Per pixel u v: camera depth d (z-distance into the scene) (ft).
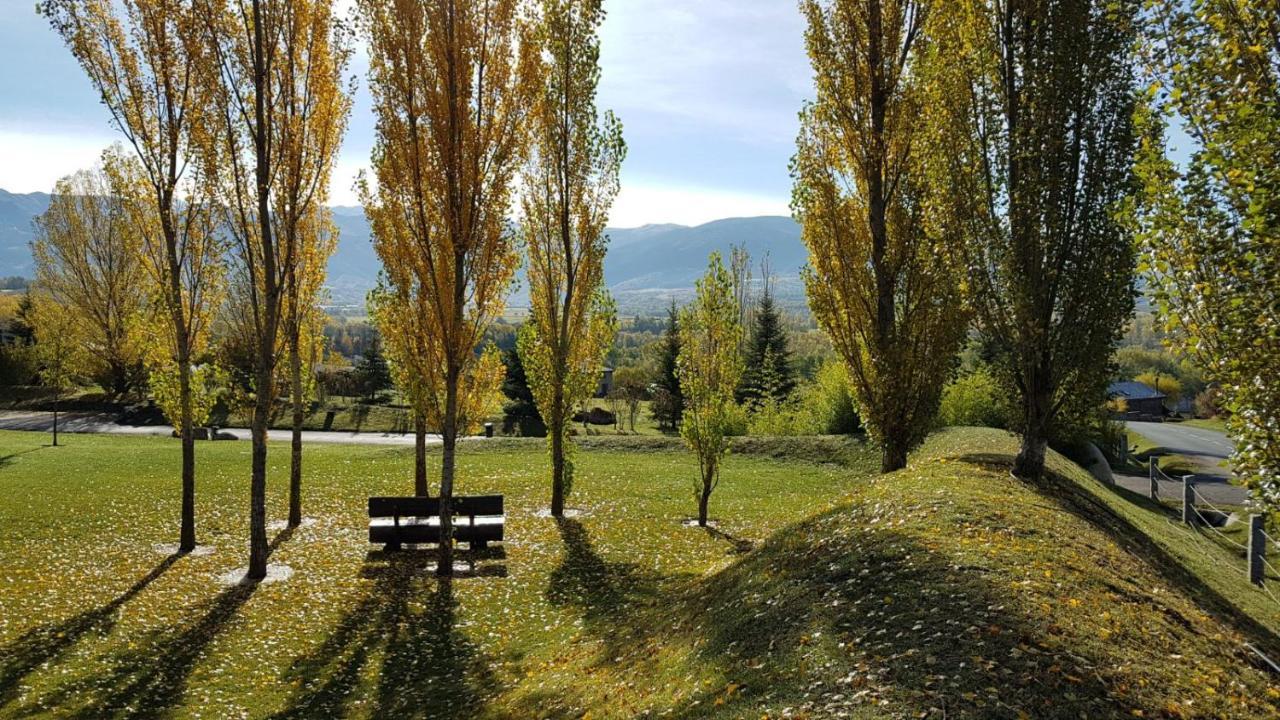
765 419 148.56
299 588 48.47
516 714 28.68
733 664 25.31
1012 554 29.60
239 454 113.39
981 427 105.19
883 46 55.01
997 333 49.11
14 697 31.94
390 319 69.77
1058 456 82.48
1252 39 22.48
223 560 55.01
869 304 56.85
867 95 55.26
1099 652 22.38
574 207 67.97
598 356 72.08
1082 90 44.96
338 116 60.34
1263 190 21.06
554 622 42.04
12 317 240.94
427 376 68.33
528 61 50.80
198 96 50.65
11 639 38.68
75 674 34.58
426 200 50.75
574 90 65.82
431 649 38.65
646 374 241.35
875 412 57.16
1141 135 26.63
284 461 104.99
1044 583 26.81
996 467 52.80
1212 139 22.74
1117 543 39.19
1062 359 47.09
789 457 106.11
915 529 33.17
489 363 72.59
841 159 57.11
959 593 25.62
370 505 56.13
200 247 57.62
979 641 22.24
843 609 26.35
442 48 48.37
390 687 33.99
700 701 23.30
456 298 50.62
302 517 70.69
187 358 57.36
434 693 33.09
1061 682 20.45
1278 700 22.85
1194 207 23.06
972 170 47.65
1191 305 24.23
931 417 56.44
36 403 194.18
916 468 51.37
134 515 69.51
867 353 57.36
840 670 22.20
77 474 90.94
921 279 55.06
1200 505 83.41
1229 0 23.04
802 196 57.93
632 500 79.15
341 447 129.59
